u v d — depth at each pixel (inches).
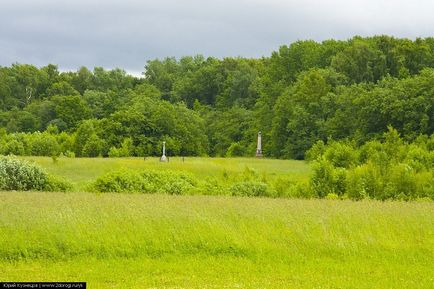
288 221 835.4
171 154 4328.3
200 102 6072.8
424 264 730.8
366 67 4549.7
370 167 1475.1
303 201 1002.1
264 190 1380.4
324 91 4227.4
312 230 812.6
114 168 2165.4
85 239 741.9
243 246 764.6
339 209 912.3
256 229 808.9
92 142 3804.1
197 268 690.2
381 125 3494.1
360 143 3408.0
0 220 766.5
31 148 3380.9
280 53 5354.3
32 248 716.0
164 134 4315.9
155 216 818.2
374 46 4699.8
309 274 674.2
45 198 935.7
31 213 804.0
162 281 632.4
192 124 4552.2
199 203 926.4
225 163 2605.8
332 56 4936.0
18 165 1284.4
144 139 4170.8
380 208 930.7
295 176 1948.8
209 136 4810.5
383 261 737.6
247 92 5600.4
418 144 2359.7
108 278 640.4
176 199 971.3
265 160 3085.6
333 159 1883.6
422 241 801.6
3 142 3395.7
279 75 5260.8
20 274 642.2
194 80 6166.3
